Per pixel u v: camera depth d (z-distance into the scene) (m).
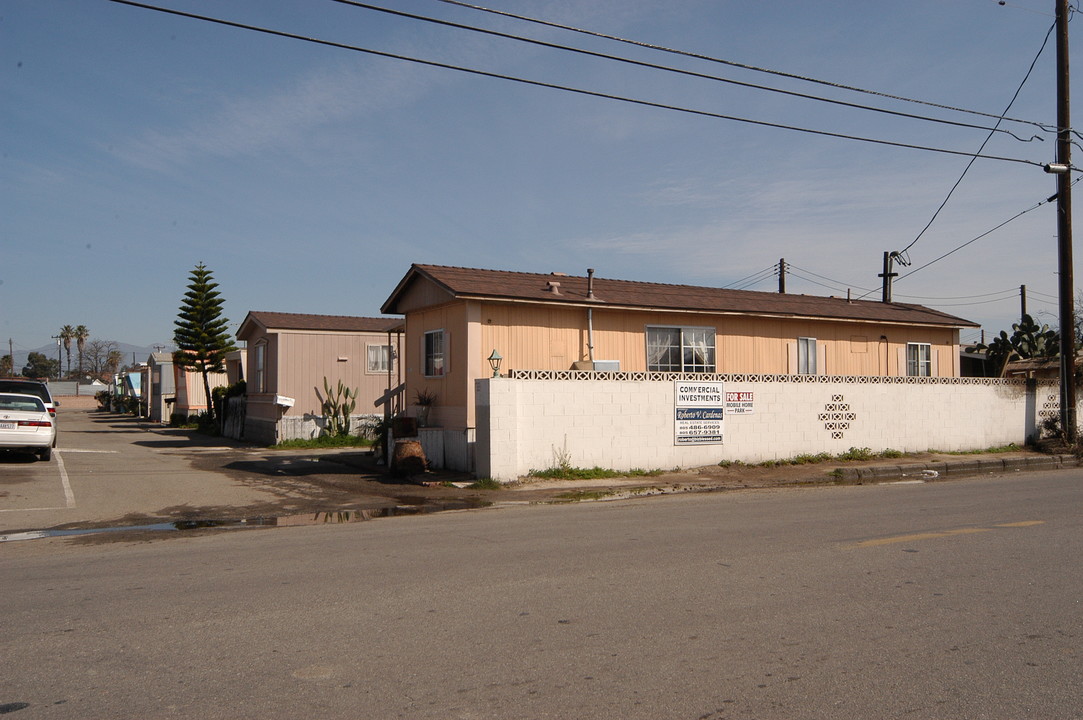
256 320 28.94
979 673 4.81
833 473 16.98
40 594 6.83
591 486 15.00
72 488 15.02
